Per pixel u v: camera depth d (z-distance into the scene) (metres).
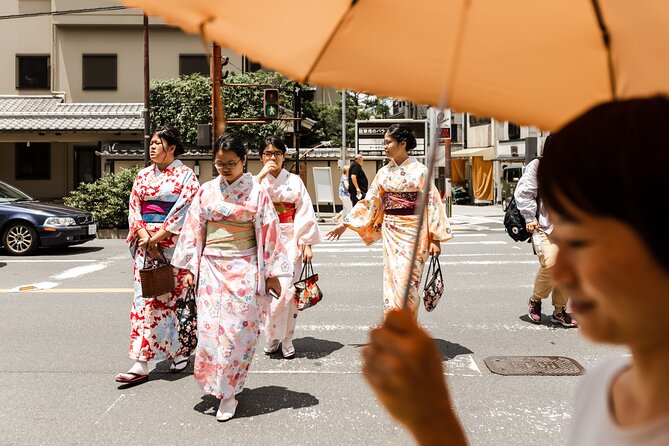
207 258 3.97
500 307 7.20
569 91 1.26
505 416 3.96
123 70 24.55
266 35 1.11
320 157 25.16
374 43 1.20
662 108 0.75
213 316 3.93
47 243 12.17
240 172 3.96
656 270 0.72
